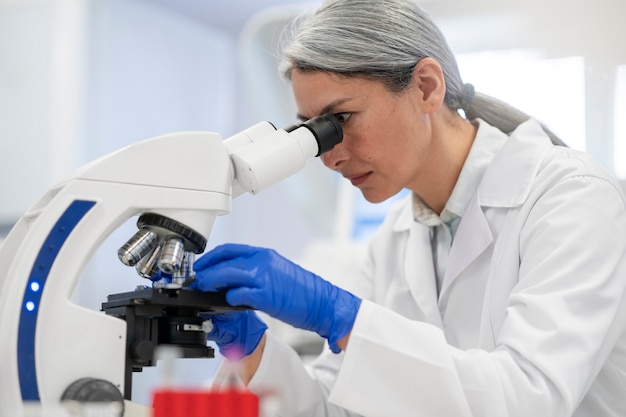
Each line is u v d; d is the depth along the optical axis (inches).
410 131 62.9
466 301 67.4
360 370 50.4
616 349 62.2
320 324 51.6
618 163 107.9
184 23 151.2
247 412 39.5
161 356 48.3
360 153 61.9
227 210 51.7
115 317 48.4
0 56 132.8
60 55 129.3
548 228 57.8
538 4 114.2
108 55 134.8
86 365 45.4
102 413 42.6
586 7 111.7
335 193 132.6
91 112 132.0
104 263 133.5
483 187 67.7
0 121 132.0
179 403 39.1
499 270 63.5
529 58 113.8
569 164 63.2
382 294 76.4
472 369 51.2
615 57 109.8
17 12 132.4
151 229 50.6
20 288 44.5
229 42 160.1
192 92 152.4
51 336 44.9
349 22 60.6
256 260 50.3
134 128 139.7
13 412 42.8
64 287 45.8
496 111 73.8
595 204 58.4
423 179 69.4
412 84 62.4
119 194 47.9
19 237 49.4
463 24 118.0
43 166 129.1
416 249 73.2
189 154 50.1
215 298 49.2
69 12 129.6
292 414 64.6
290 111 133.0
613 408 63.0
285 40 67.7
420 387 50.4
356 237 122.9
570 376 50.9
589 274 54.8
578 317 53.2
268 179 52.9
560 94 111.6
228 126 159.5
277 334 110.2
